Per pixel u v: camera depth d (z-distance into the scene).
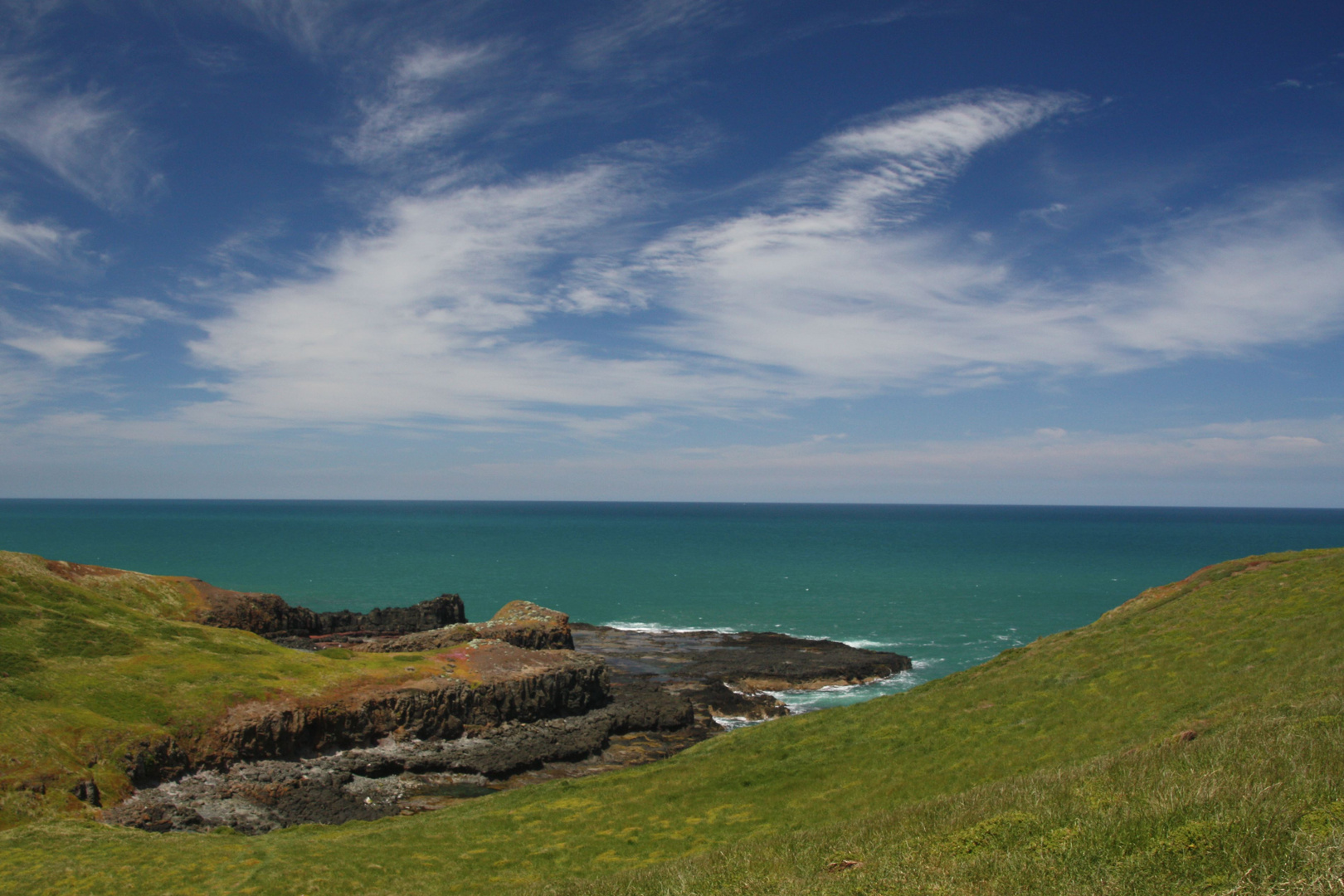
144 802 35.75
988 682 37.47
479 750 47.94
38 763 34.12
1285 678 26.20
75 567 70.62
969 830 14.70
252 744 41.81
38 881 24.81
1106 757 20.48
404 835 29.83
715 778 32.59
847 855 15.42
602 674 59.69
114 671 44.12
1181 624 36.88
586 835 28.05
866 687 67.88
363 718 46.62
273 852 27.86
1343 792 12.30
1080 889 10.88
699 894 14.85
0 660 41.69
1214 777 14.20
